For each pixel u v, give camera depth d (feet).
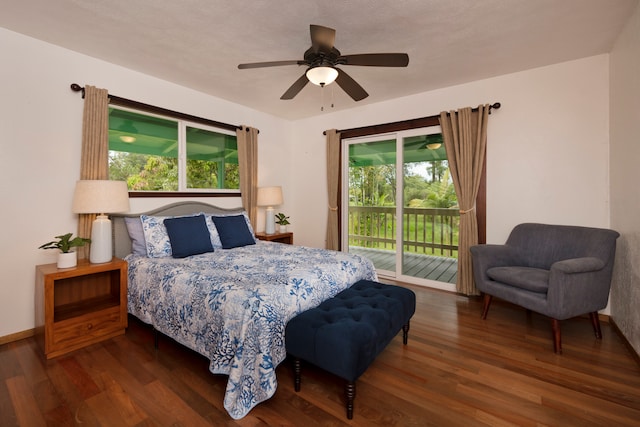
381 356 6.78
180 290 6.48
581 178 9.07
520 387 5.66
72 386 5.64
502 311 9.52
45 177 7.98
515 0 6.27
